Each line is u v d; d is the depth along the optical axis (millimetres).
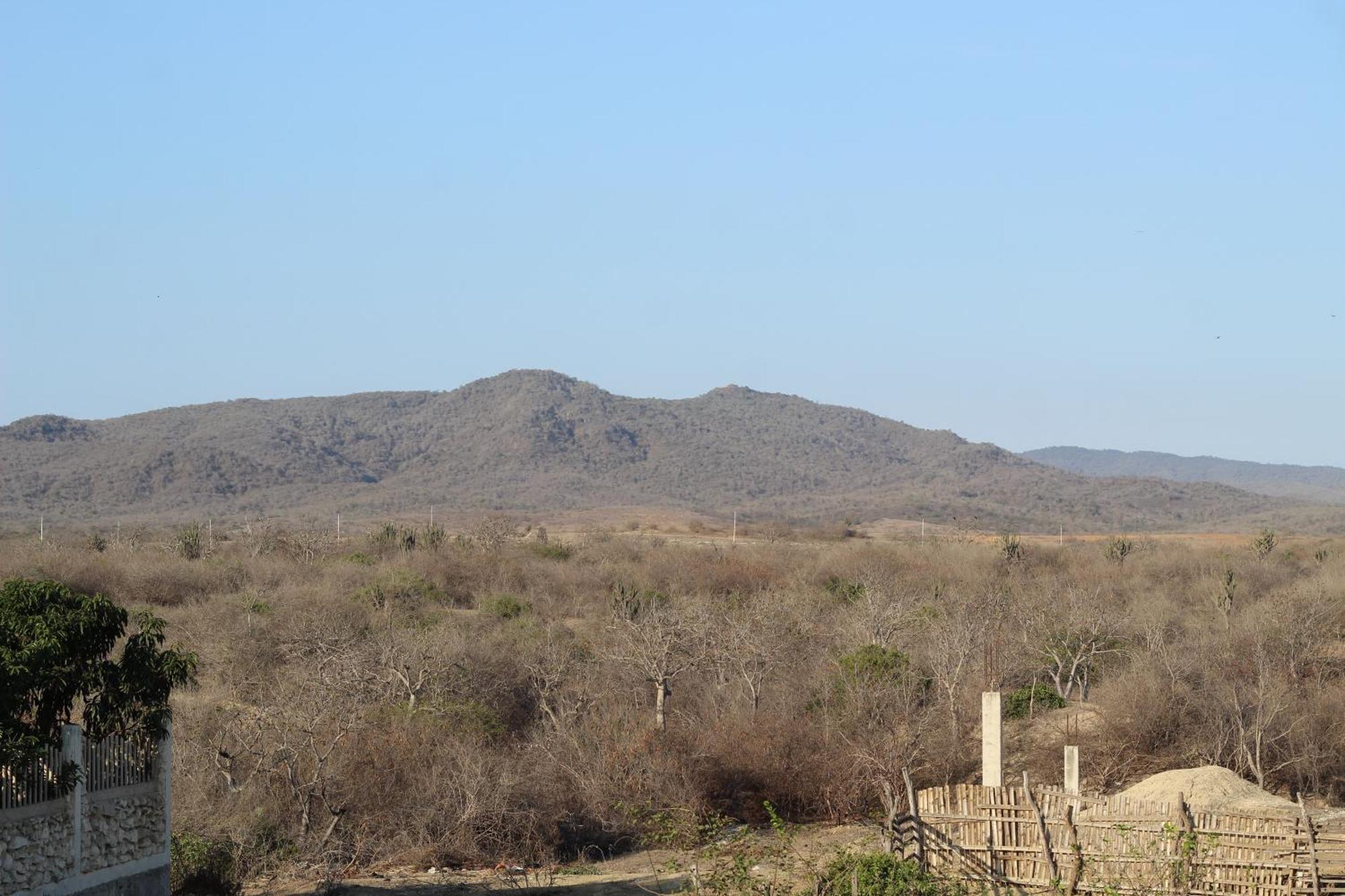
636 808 23219
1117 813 16203
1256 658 30109
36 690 13883
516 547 74688
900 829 17078
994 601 37781
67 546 69438
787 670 31453
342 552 70250
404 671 27734
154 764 15492
